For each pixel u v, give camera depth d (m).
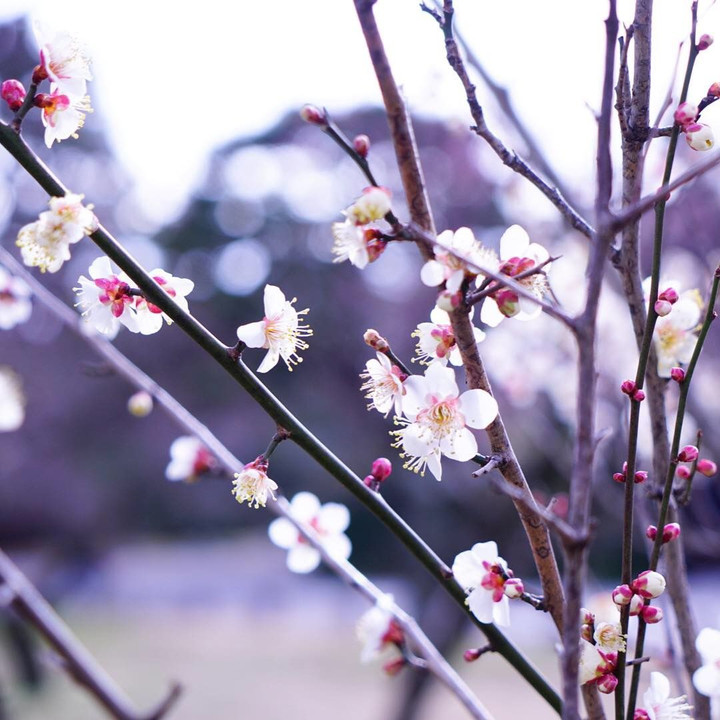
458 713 6.71
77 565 15.22
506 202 4.14
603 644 1.11
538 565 1.15
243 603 12.73
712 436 2.42
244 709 7.49
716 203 3.54
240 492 1.20
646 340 1.15
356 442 11.68
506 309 1.16
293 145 14.66
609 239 0.91
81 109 1.29
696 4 1.23
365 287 11.49
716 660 1.24
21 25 13.84
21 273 2.15
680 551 1.50
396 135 1.04
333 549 1.86
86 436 14.93
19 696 8.55
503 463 1.15
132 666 9.26
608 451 2.82
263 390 1.22
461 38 2.54
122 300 1.30
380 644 1.63
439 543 8.74
